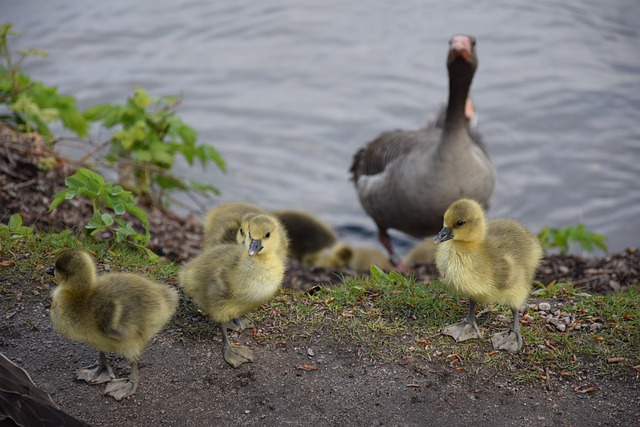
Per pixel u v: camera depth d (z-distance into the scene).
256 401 7.90
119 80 20.89
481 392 8.05
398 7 25.03
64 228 11.77
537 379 8.20
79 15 23.67
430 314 9.19
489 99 20.89
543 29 23.69
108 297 7.55
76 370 8.23
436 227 14.23
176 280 9.78
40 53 15.10
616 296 9.66
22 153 13.21
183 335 8.73
